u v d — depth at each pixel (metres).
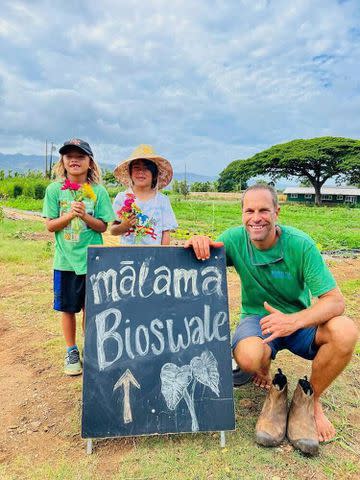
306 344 2.90
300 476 2.40
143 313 2.74
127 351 2.67
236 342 2.90
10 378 3.51
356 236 13.74
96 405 2.57
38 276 6.90
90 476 2.39
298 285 2.96
